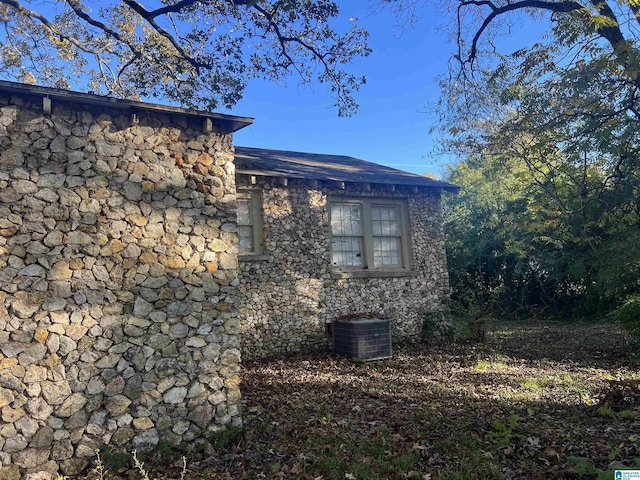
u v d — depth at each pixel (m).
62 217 4.64
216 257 5.48
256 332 10.20
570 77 8.18
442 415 5.89
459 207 22.31
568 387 7.25
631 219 12.28
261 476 4.32
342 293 11.45
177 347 5.11
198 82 11.26
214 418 5.24
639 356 9.27
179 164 5.36
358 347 9.87
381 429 5.39
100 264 4.78
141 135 5.16
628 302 9.70
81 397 4.55
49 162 4.63
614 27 7.92
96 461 4.33
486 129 13.29
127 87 13.44
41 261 4.48
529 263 18.98
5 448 4.16
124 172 5.01
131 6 9.72
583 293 17.52
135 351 4.87
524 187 18.50
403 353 10.73
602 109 9.01
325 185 11.46
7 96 4.50
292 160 12.88
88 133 4.87
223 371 5.36
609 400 6.05
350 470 4.32
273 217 10.66
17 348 4.30
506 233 19.11
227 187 5.66
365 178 11.75
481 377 8.15
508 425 5.34
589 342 11.71
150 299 5.01
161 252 5.13
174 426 4.98
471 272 21.31
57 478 4.24
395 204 12.74
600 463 4.26
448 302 12.86
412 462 4.46
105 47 12.90
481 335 12.37
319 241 11.23
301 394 7.10
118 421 4.70
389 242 12.56
